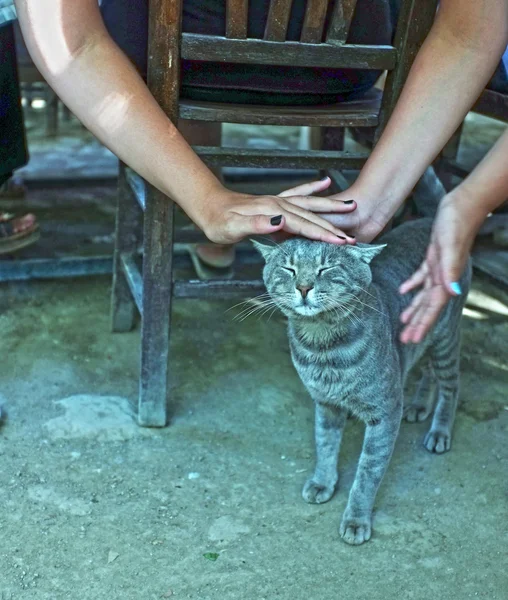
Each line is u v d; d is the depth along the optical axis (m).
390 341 1.27
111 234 2.17
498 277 1.78
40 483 1.34
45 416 1.48
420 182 1.55
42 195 2.43
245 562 1.21
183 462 1.40
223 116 1.29
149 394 1.45
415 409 1.52
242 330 1.77
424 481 1.38
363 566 1.22
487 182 1.08
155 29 1.23
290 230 1.12
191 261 1.97
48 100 2.92
